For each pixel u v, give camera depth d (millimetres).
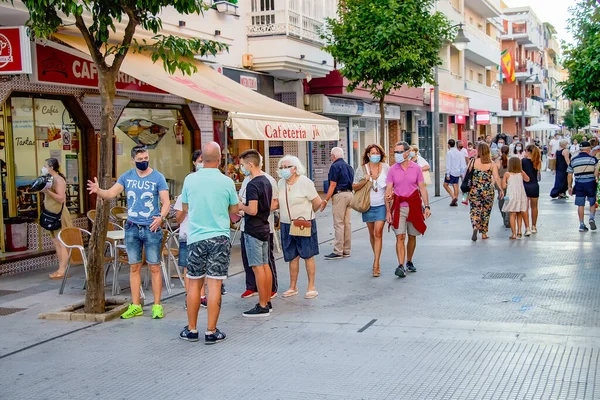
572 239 12875
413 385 5367
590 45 14883
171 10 14469
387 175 9875
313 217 8742
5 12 9836
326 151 24062
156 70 11852
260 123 11164
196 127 15781
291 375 5715
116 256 9148
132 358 6344
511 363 5805
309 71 19531
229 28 17094
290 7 17984
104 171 8000
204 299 8281
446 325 7152
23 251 11344
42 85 11328
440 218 17203
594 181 13742
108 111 8000
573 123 88000
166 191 7852
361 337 6809
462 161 20219
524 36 59656
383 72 17516
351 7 17922
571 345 6266
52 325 7629
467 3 41812
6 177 11234
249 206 7629
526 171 13828
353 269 10641
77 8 7555
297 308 8195
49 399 5336
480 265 10570
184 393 5379
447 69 36094
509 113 58375
